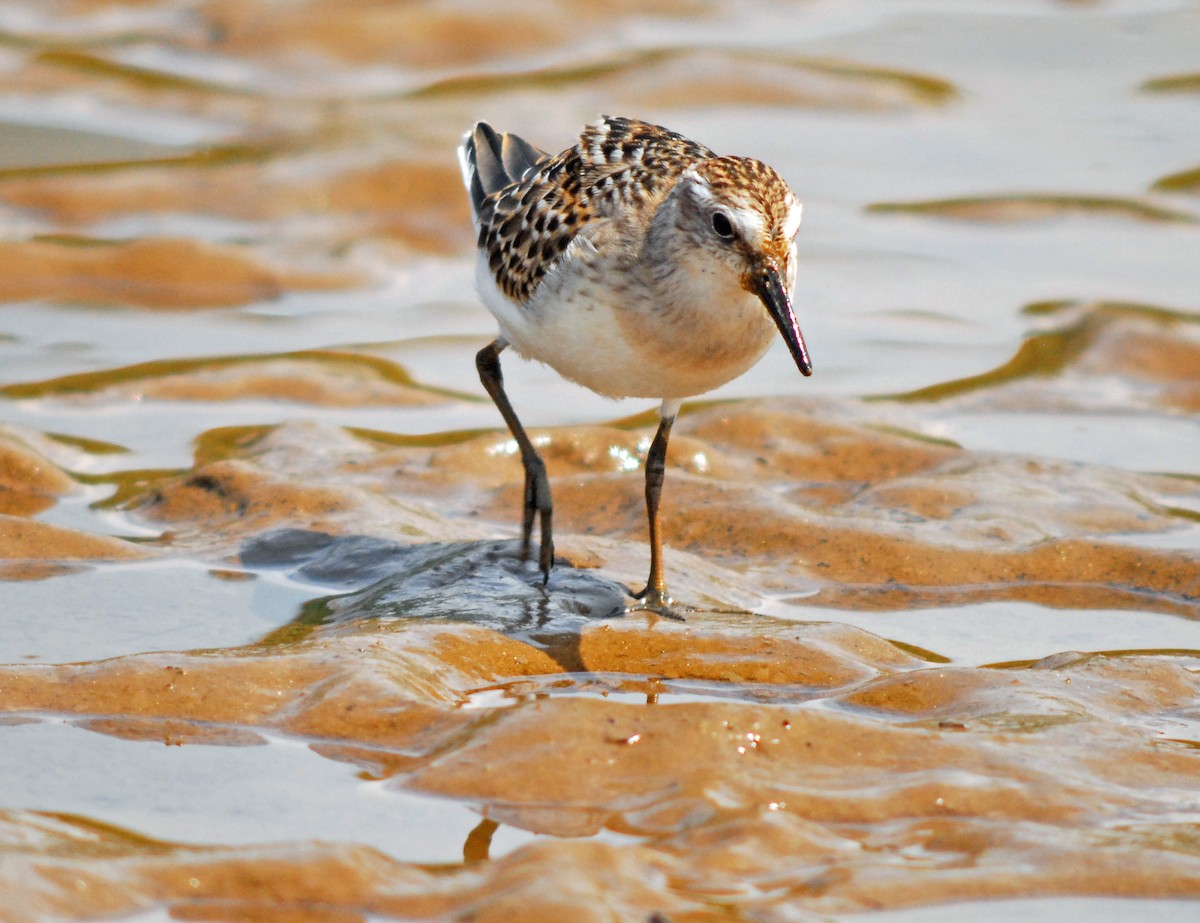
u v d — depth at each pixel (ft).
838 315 54.80
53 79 74.02
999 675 30.30
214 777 26.61
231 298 55.83
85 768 26.78
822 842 24.09
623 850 23.56
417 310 55.36
